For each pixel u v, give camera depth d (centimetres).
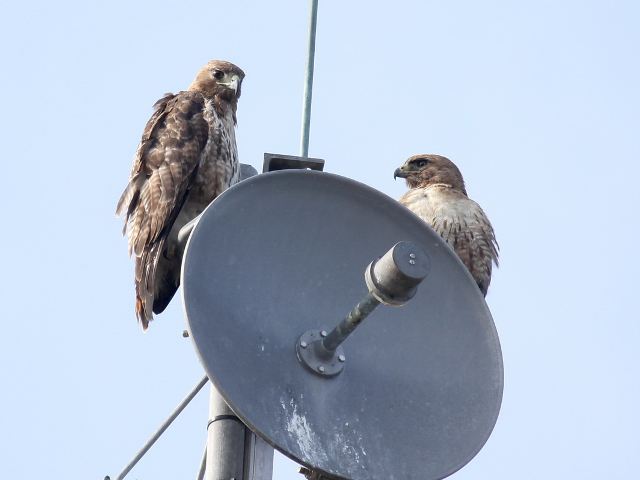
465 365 1071
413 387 1036
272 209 1037
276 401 934
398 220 1108
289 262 1032
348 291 1052
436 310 1095
